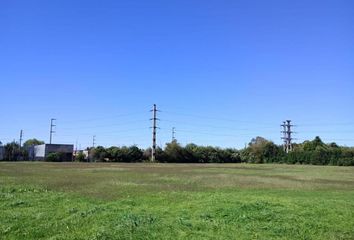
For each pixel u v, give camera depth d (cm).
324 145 14125
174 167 7112
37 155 12838
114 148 12238
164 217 1590
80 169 5697
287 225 1528
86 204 1916
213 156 12788
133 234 1303
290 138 14488
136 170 5612
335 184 3544
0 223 1474
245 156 13238
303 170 6550
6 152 12575
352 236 1434
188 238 1294
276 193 2584
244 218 1603
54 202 1995
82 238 1256
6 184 2930
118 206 1858
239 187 3022
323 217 1695
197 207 1817
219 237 1327
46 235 1315
